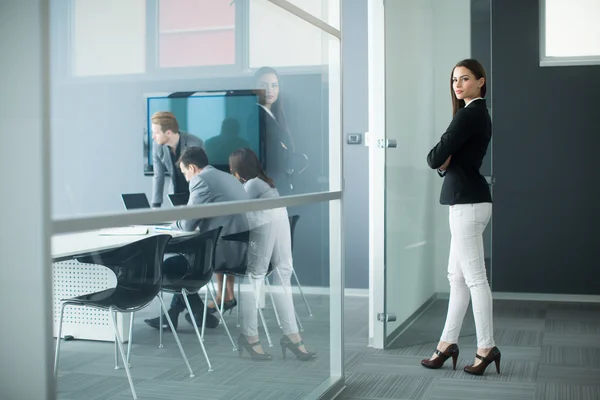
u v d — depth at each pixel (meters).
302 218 3.33
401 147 4.76
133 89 2.04
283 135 3.11
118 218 2.00
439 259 5.08
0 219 1.78
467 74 3.94
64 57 1.78
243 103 2.72
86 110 1.86
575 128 6.19
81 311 1.92
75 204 1.84
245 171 2.78
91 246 1.91
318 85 3.48
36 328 1.76
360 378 3.95
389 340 4.68
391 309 4.67
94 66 1.88
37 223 1.73
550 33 6.28
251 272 2.84
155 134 2.17
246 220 2.79
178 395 2.36
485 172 5.16
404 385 3.81
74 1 1.81
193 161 2.39
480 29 5.06
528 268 6.33
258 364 2.88
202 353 2.49
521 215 6.32
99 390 2.02
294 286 3.25
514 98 6.29
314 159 3.47
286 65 3.12
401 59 4.74
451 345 4.10
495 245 6.39
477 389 3.72
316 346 3.48
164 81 2.19
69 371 1.91
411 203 4.85
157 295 2.24
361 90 6.53
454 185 3.89
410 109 4.84
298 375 3.28
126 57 2.01
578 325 5.29
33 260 1.75
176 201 2.31
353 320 5.57
